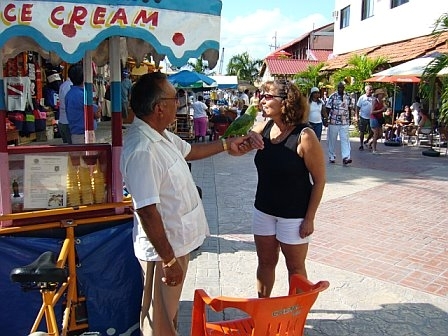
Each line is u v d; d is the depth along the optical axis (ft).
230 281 15.29
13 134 32.60
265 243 11.59
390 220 22.24
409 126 52.24
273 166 10.91
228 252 17.81
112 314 10.80
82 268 10.43
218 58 9.32
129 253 10.78
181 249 8.93
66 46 8.21
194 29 8.91
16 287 10.03
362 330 12.34
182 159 9.16
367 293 14.51
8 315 10.14
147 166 8.23
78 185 10.65
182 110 52.49
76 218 10.44
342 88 37.70
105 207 10.68
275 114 10.69
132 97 8.74
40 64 38.58
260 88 11.10
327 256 17.53
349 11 83.82
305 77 92.63
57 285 8.16
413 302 13.93
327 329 12.37
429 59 47.75
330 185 29.96
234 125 10.73
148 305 9.33
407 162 40.01
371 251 18.07
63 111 24.48
